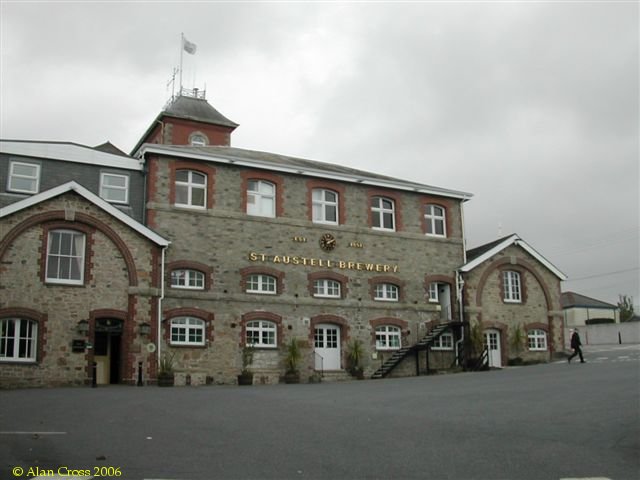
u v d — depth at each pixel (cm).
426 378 2612
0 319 2247
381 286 3111
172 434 1100
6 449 970
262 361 2730
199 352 2594
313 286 2917
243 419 1288
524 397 1614
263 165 2873
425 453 942
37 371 2272
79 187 2408
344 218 3061
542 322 3444
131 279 2470
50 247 2383
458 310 3234
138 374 2425
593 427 1136
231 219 2788
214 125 4162
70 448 976
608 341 5056
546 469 852
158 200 2661
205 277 2686
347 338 2947
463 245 3356
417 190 3256
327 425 1200
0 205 2414
